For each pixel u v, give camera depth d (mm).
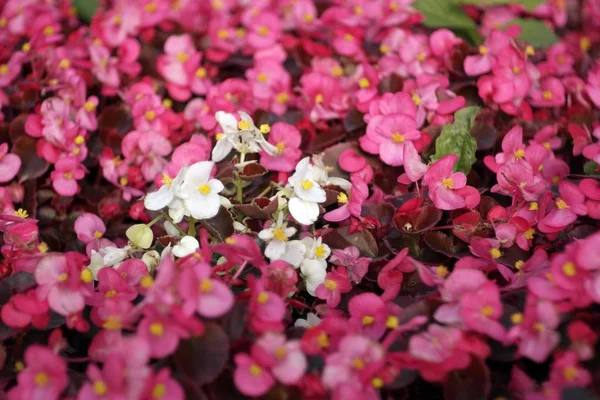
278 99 507
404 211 414
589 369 350
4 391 374
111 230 465
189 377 349
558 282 354
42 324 376
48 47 509
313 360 357
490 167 442
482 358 350
